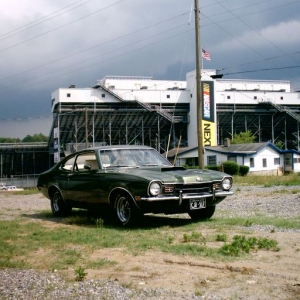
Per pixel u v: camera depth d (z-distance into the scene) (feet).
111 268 17.74
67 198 34.06
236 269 16.87
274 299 13.32
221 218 31.65
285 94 302.45
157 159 32.42
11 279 16.37
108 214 32.19
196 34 74.90
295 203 41.32
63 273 17.10
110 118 264.11
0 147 287.07
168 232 25.88
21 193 80.43
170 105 277.44
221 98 283.59
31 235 26.16
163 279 15.81
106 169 30.35
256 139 320.29
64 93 252.62
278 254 19.24
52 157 298.76
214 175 29.35
